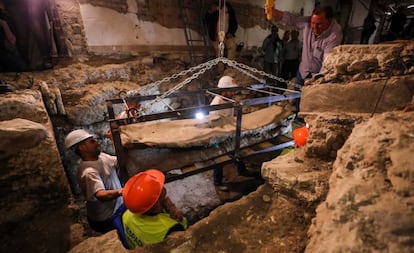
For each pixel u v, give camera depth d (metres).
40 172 1.69
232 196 3.02
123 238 1.68
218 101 2.67
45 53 3.62
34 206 1.64
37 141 1.72
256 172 3.43
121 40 4.54
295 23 2.68
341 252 0.61
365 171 0.79
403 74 1.14
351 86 1.27
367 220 0.64
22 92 2.77
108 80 4.15
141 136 1.93
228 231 1.15
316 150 1.41
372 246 0.59
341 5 8.34
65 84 3.64
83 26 4.04
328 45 2.31
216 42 5.39
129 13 4.54
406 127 0.89
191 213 2.74
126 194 1.33
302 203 1.25
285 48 5.88
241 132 2.10
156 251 1.01
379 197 0.68
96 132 3.72
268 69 5.98
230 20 5.26
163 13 4.99
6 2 3.15
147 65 4.73
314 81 1.48
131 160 1.72
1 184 1.54
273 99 2.17
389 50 1.18
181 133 2.03
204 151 1.96
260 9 6.64
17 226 1.54
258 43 6.98
